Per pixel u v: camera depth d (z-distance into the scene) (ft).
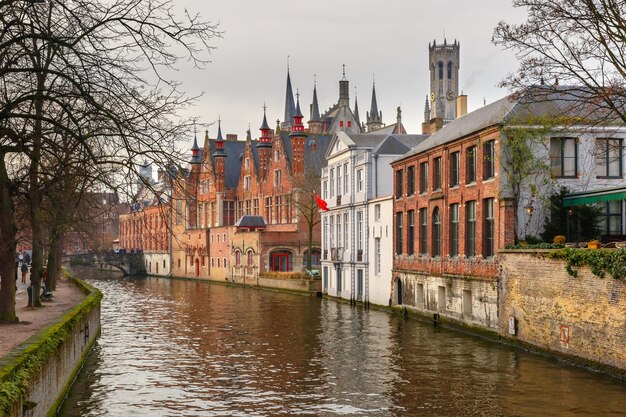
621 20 73.61
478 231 102.89
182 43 60.29
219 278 270.46
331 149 177.99
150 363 81.56
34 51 65.10
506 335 92.38
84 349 80.18
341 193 169.07
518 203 96.73
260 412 59.47
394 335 103.09
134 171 60.39
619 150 98.17
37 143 70.74
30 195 78.28
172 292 210.59
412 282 128.47
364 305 153.69
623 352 67.51
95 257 347.36
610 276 69.31
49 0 59.88
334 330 110.01
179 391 67.05
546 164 97.66
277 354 87.51
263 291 213.66
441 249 116.47
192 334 107.14
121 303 167.32
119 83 61.05
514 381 68.90
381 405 61.26
